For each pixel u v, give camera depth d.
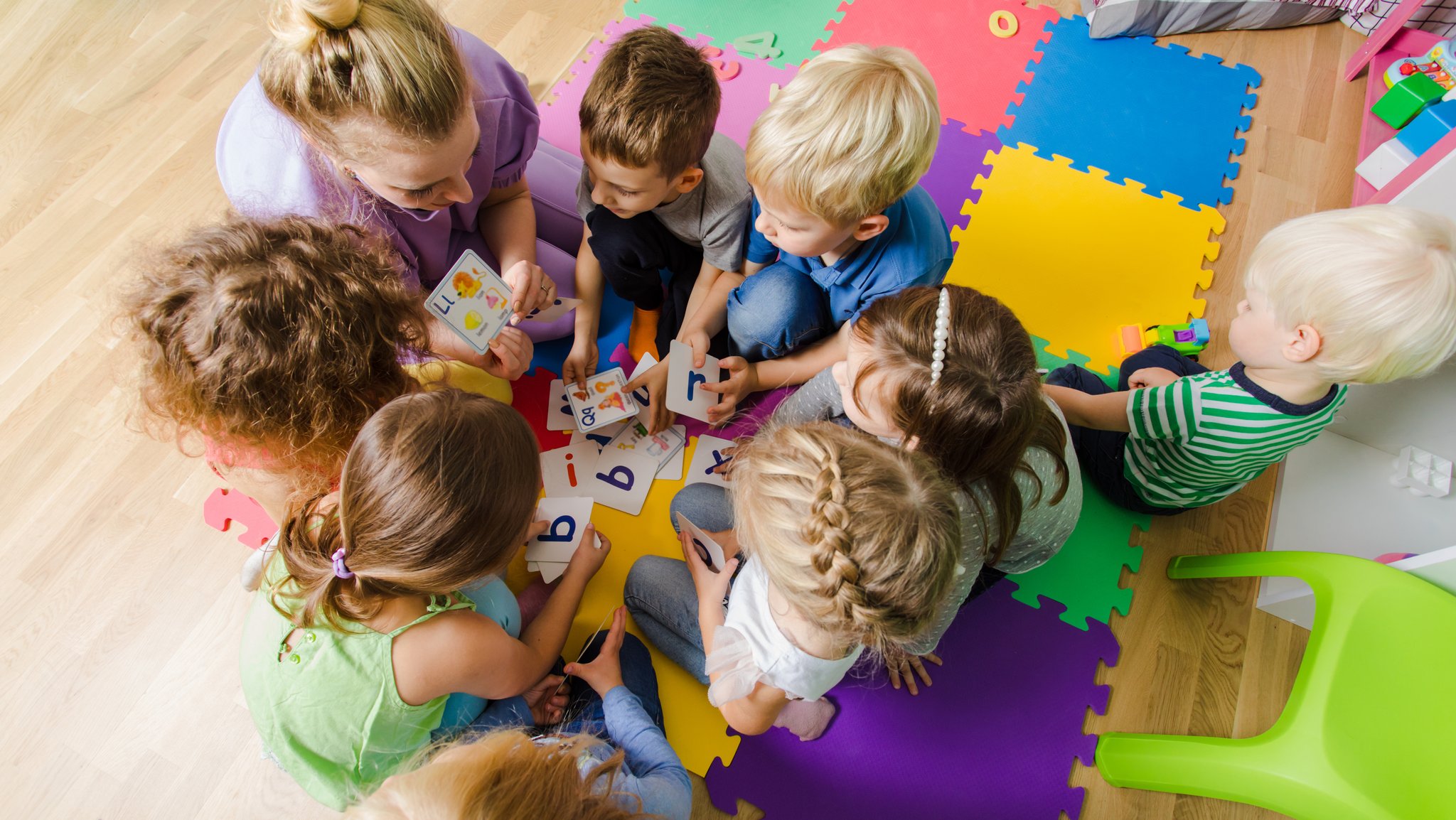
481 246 2.05
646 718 1.56
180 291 1.21
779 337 1.92
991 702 1.82
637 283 2.06
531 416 2.12
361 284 1.32
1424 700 1.33
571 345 2.21
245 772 1.75
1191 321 2.15
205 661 1.85
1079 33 2.61
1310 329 1.37
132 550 1.95
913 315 1.30
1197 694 1.83
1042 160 2.41
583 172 1.92
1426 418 1.83
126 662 1.84
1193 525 2.01
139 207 2.33
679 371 1.94
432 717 1.42
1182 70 2.55
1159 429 1.66
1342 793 1.37
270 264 1.24
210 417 1.29
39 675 1.82
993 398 1.24
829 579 1.07
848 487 1.10
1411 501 1.92
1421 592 1.39
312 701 1.31
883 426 1.37
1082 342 2.19
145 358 1.28
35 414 2.07
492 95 1.76
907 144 1.45
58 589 1.90
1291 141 2.45
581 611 1.90
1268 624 1.90
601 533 1.98
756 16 2.61
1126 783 1.72
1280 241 1.41
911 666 1.84
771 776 1.75
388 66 1.25
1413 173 2.02
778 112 1.48
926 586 1.10
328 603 1.23
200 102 2.49
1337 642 1.44
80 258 2.25
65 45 2.56
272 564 1.40
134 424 2.04
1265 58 2.57
